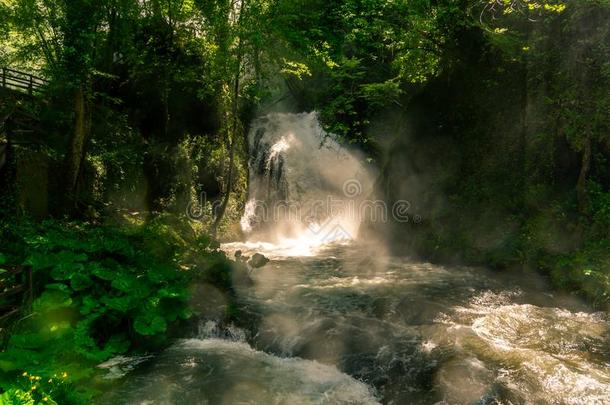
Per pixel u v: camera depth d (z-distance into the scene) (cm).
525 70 1292
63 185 1199
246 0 1252
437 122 1505
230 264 1151
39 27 1575
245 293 1067
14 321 676
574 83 1119
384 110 2044
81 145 1212
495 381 637
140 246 1063
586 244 1020
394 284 1155
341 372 729
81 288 766
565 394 598
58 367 600
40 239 838
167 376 716
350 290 1116
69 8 1198
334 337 815
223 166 1852
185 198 1683
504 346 741
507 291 1050
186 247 1172
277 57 1352
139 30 1788
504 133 1316
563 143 1162
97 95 1695
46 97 1552
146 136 1802
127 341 777
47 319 708
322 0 1684
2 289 720
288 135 2191
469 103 1430
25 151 1130
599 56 1079
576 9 1128
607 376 643
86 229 1099
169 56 1792
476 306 959
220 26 1289
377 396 663
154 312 797
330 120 2097
